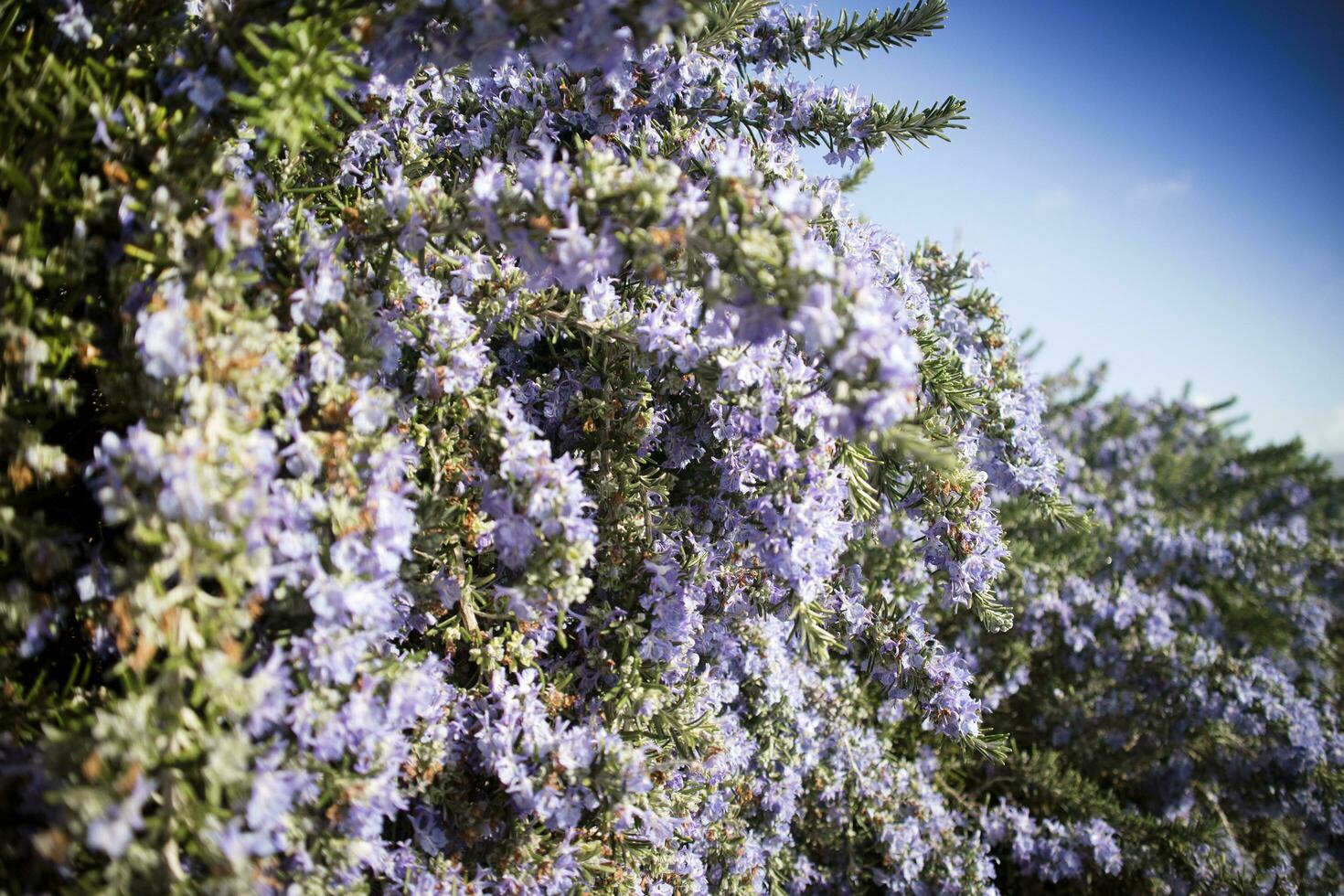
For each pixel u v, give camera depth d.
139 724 1.26
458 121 2.68
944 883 3.96
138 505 1.33
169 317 1.39
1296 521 9.24
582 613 2.40
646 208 1.55
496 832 2.17
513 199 1.63
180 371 1.40
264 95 1.46
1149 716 5.82
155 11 1.69
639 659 2.38
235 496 1.35
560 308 2.38
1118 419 9.83
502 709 2.10
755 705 3.62
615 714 2.30
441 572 2.10
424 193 1.81
